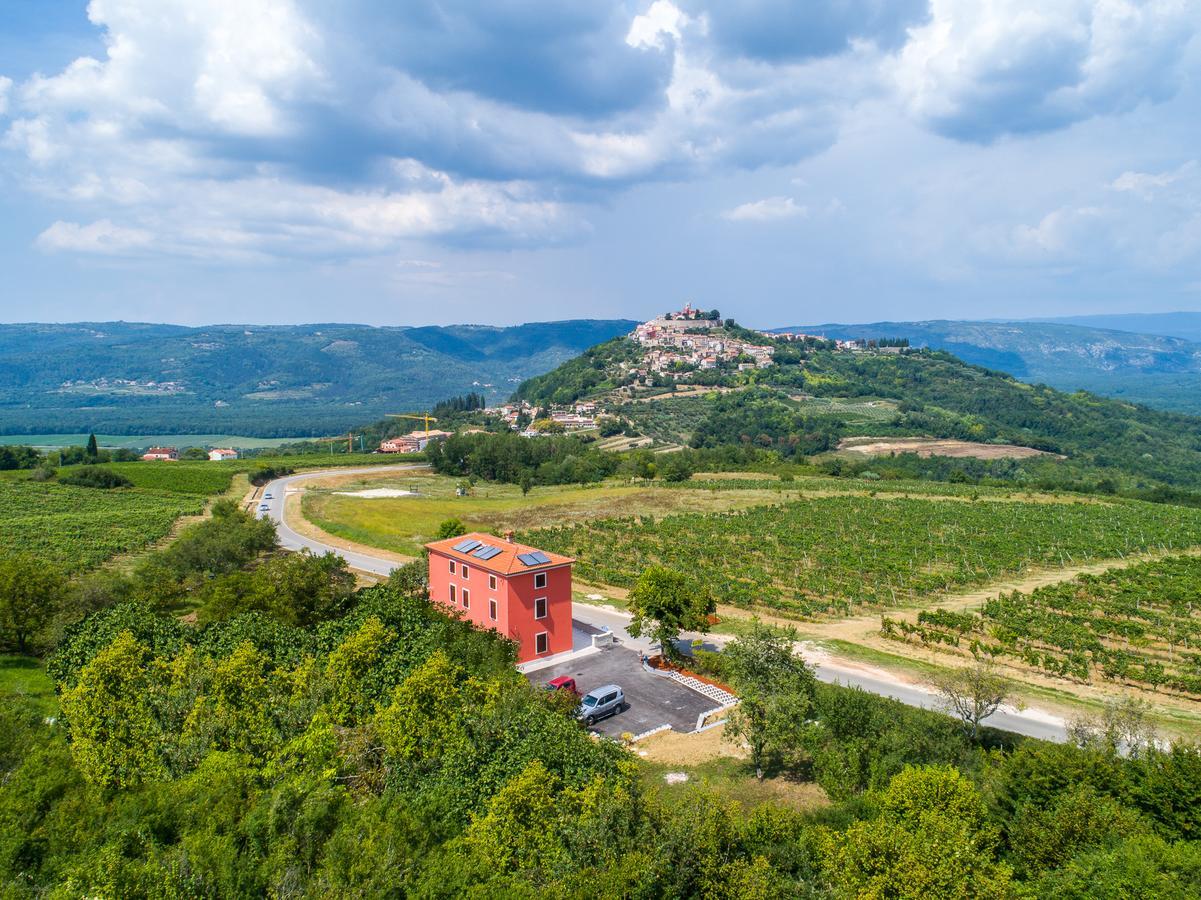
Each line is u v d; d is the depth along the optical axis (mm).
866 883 24297
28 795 30234
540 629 58344
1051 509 127875
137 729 34938
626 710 49750
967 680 43875
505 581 56000
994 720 47094
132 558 95750
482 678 42062
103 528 108000
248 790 31047
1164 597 73688
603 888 23609
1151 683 53688
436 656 37219
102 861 24797
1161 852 25578
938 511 122750
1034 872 28031
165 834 28484
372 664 40969
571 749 30875
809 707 39719
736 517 119062
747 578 85438
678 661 58062
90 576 78312
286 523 119688
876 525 111812
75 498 131000
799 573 87000
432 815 29406
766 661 41219
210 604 56219
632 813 27141
